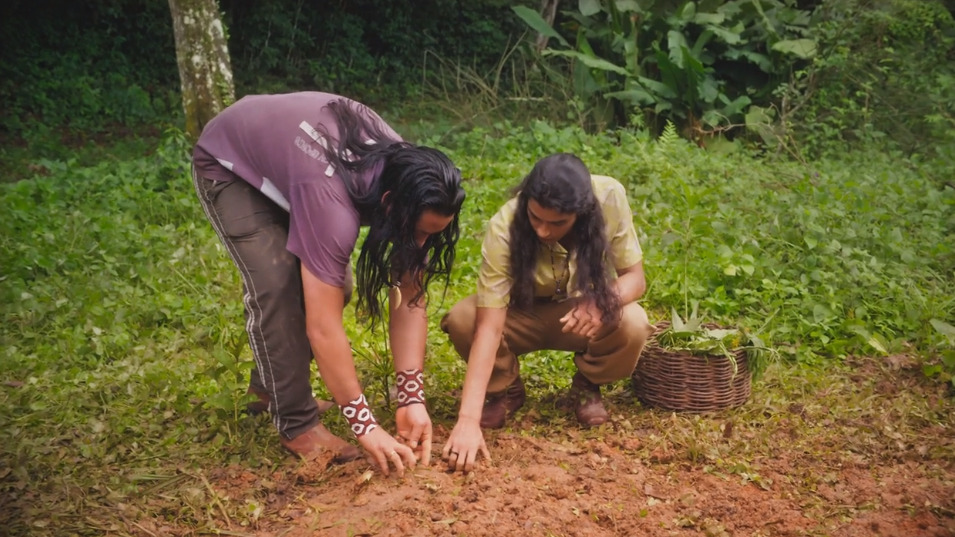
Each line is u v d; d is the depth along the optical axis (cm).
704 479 358
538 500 339
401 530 318
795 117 1118
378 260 323
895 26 1160
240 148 338
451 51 1656
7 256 602
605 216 366
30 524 323
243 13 1546
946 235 675
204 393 436
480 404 360
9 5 1363
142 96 1375
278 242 349
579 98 1188
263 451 379
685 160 855
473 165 884
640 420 414
